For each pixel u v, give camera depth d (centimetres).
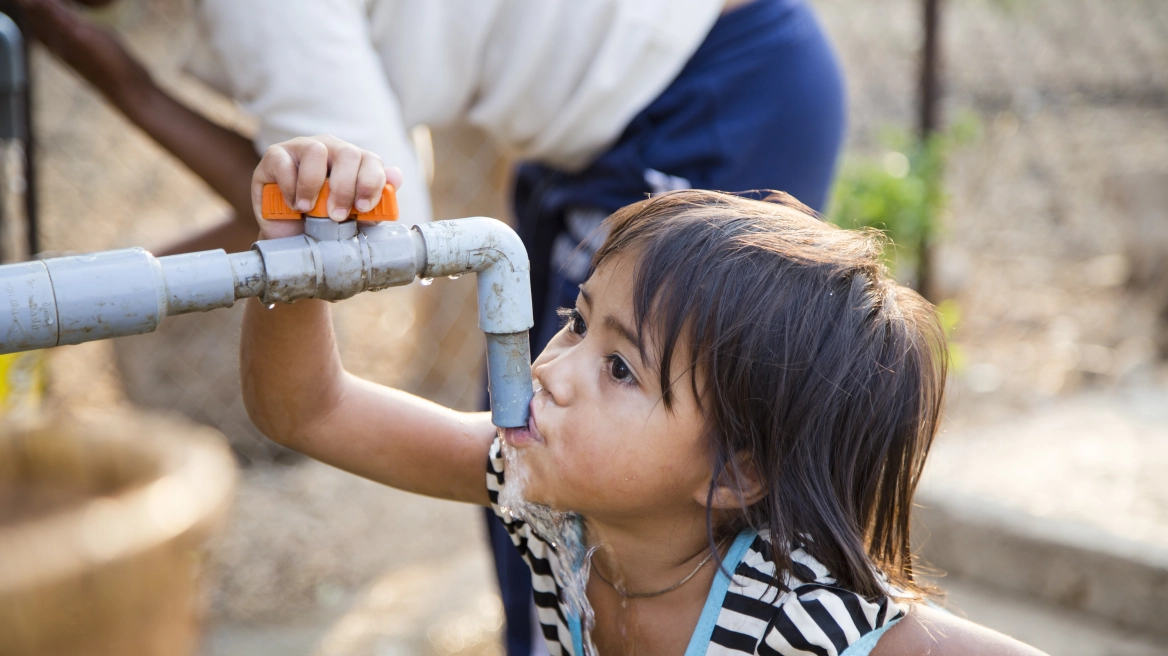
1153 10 778
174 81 579
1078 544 236
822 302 102
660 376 99
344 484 324
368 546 289
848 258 105
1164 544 233
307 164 83
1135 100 645
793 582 102
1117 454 278
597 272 105
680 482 102
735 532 107
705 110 152
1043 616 236
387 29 141
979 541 248
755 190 133
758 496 104
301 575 272
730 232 103
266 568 274
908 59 697
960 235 476
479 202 348
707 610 106
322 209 84
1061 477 265
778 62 155
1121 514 246
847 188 356
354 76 133
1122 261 435
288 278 82
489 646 242
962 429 299
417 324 370
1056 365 359
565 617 116
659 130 153
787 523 102
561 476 101
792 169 159
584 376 101
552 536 110
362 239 85
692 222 104
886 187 353
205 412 333
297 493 317
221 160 155
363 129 134
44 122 561
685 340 99
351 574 275
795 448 101
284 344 104
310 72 131
